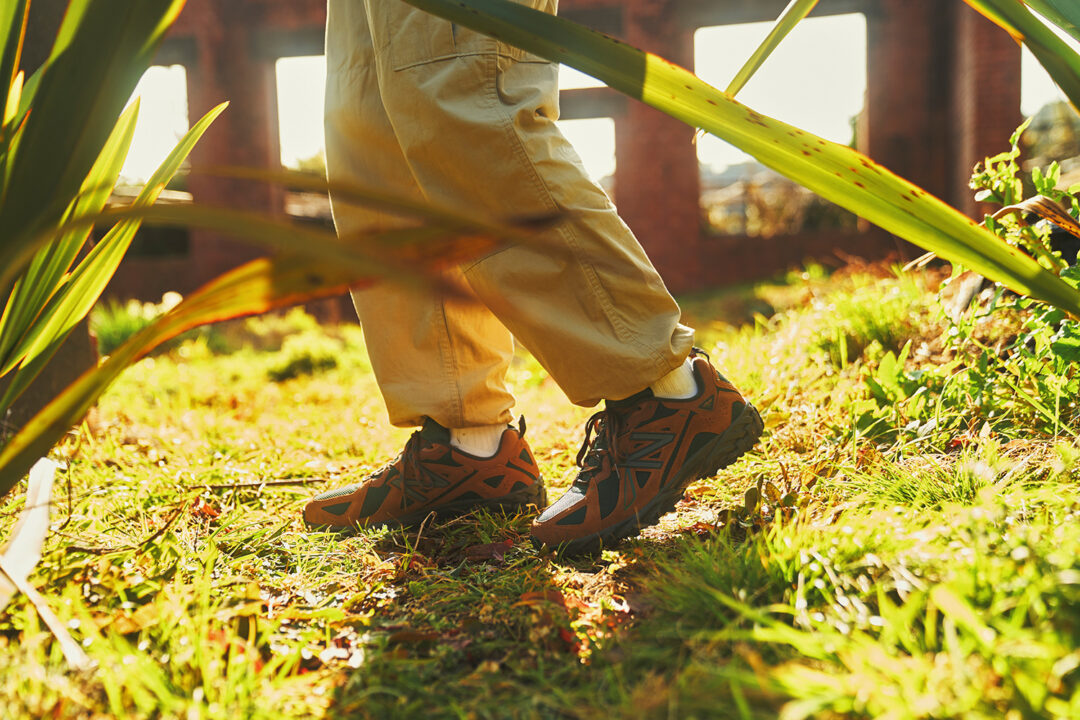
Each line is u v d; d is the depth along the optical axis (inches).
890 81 380.8
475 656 39.1
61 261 37.4
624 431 53.1
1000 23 38.0
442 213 21.0
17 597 37.7
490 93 51.4
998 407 62.9
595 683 34.4
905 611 29.5
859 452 62.2
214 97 398.6
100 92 31.2
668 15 386.9
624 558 51.4
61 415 28.7
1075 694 24.0
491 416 62.5
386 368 61.8
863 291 114.5
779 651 32.2
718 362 111.7
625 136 408.5
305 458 92.7
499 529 60.5
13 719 29.1
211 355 236.1
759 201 458.3
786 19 44.8
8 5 34.4
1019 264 35.9
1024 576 30.3
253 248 396.8
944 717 24.7
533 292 51.9
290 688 34.1
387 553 58.5
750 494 52.1
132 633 37.0
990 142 318.7
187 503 60.4
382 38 53.4
